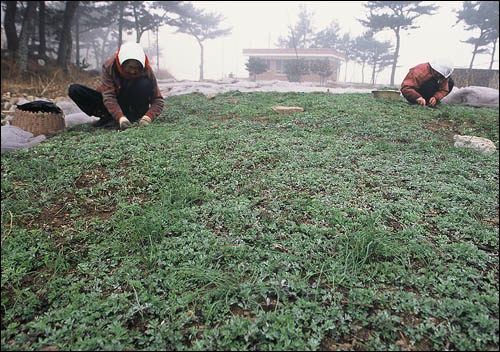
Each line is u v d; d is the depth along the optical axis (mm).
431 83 7387
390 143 4906
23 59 14445
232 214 2980
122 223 2906
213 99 8445
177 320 2002
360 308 2059
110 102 5500
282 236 2727
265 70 37188
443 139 5355
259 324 1926
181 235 2758
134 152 4348
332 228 2781
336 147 4652
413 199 3354
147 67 5578
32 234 2850
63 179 3762
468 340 1852
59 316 2023
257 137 5016
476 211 3219
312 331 1936
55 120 5980
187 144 4613
